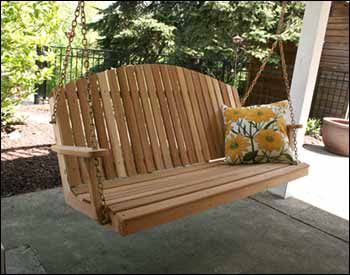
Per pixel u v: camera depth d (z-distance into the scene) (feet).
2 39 10.41
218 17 19.29
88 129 6.86
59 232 7.43
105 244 7.16
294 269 6.77
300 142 9.76
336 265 7.02
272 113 8.60
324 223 8.79
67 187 6.30
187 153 8.30
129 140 7.39
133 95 7.61
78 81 6.92
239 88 21.57
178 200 5.71
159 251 7.06
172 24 20.70
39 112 15.05
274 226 8.46
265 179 7.05
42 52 13.20
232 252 7.20
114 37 18.92
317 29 8.87
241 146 8.31
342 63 18.65
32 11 10.69
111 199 5.70
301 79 9.36
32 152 11.39
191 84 8.71
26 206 8.41
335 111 19.22
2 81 11.10
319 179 12.25
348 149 15.65
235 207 9.38
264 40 19.26
